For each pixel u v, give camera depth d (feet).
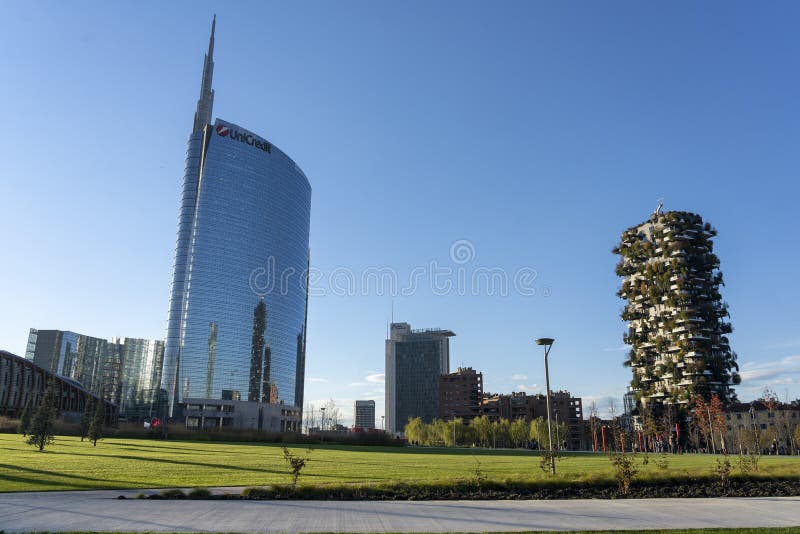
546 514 59.77
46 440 186.91
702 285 455.22
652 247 486.38
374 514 58.85
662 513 60.80
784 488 82.58
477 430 597.93
